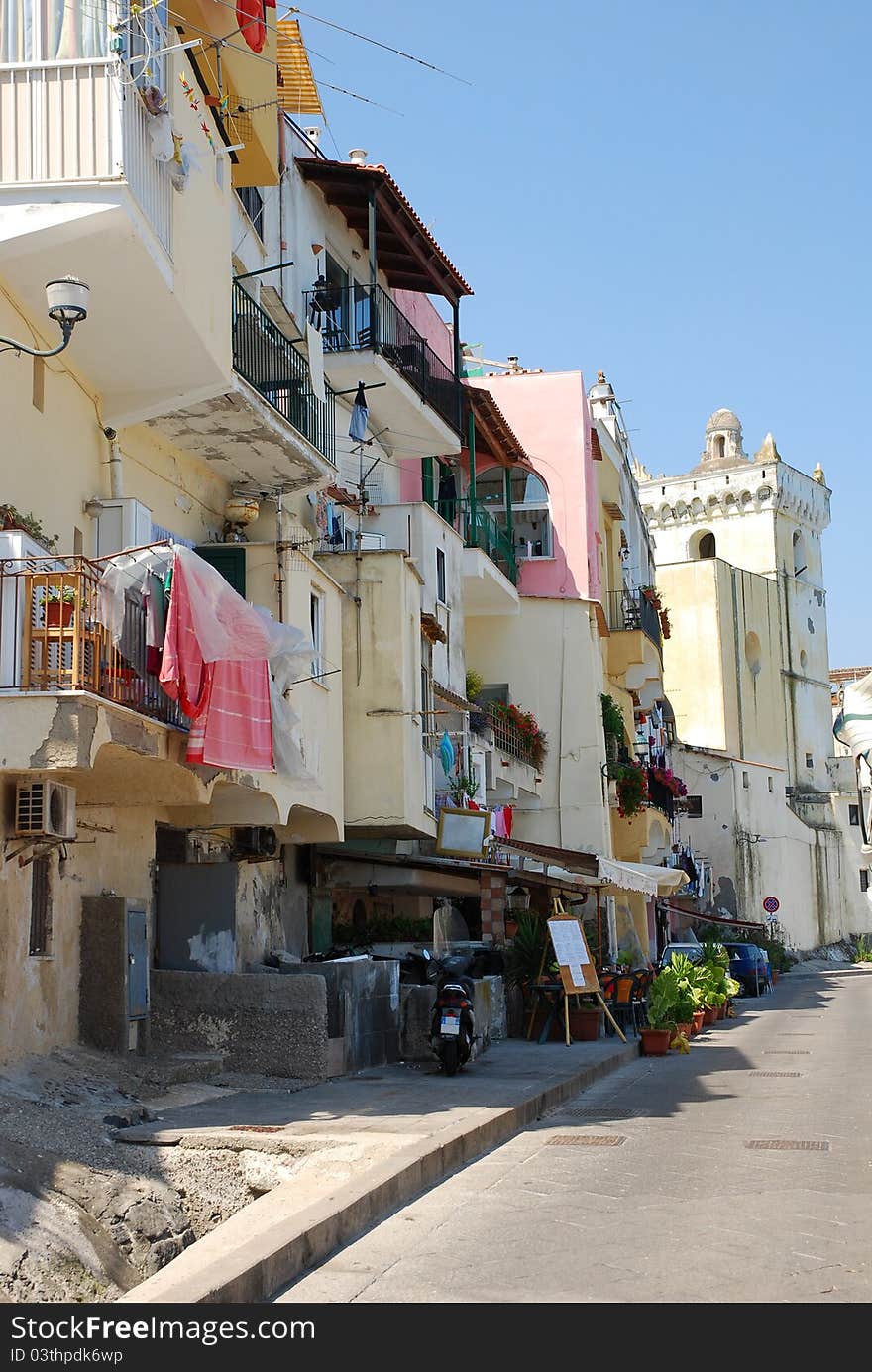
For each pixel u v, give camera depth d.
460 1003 16.48
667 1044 22.22
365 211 24.75
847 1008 37.12
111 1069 12.62
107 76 11.60
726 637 77.31
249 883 17.41
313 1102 13.01
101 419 14.29
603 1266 7.53
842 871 83.31
